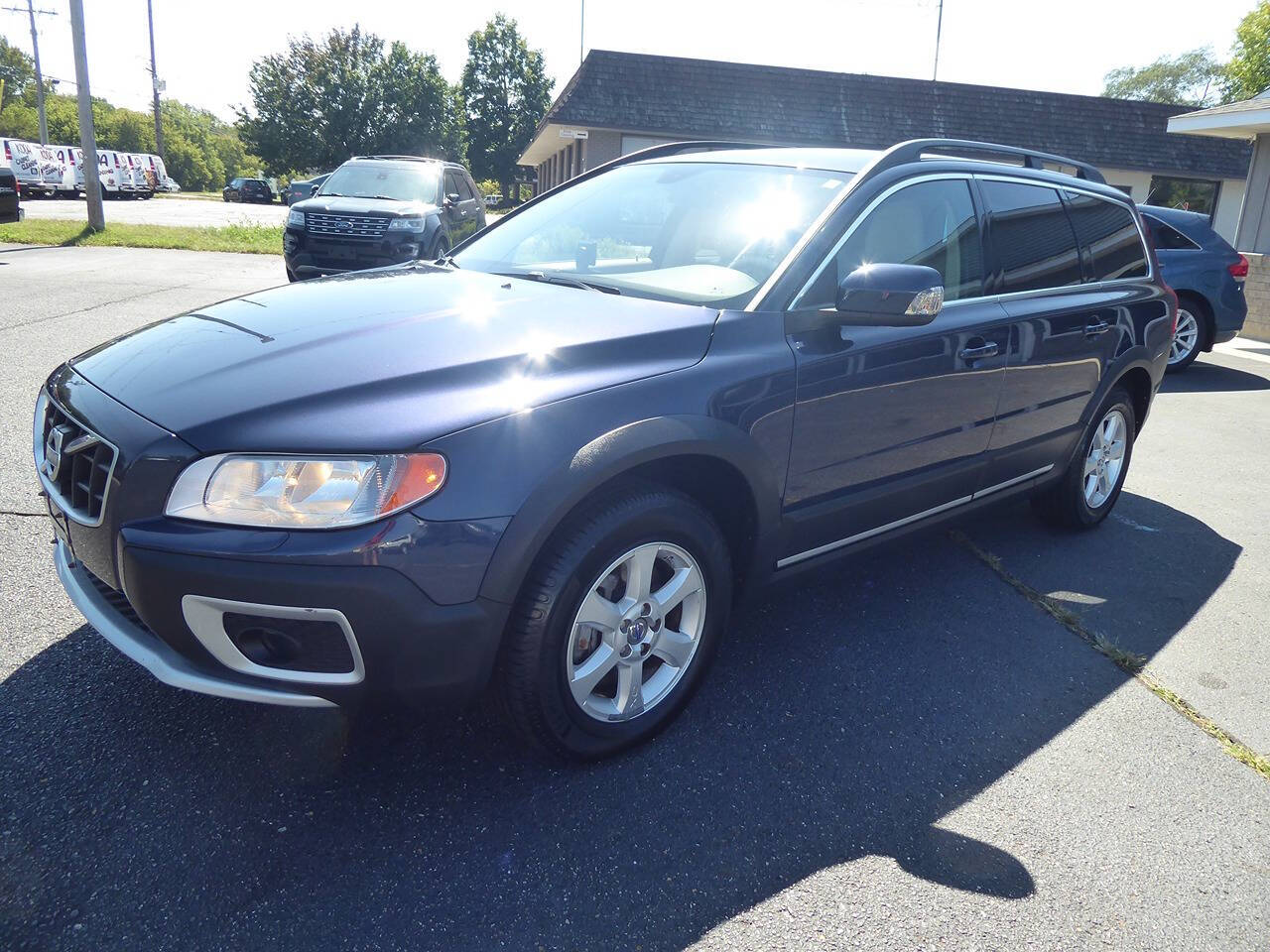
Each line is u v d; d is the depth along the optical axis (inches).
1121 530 182.7
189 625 79.6
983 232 137.8
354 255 408.2
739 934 76.9
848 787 97.2
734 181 130.7
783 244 114.9
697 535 98.4
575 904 78.8
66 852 80.3
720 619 105.5
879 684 118.3
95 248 584.4
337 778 92.6
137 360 95.7
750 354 103.0
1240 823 96.0
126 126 3218.5
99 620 89.3
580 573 88.2
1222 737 111.7
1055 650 131.0
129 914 74.4
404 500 79.0
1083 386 158.2
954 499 139.2
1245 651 134.3
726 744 103.3
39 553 135.6
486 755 98.1
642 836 87.7
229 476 78.7
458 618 81.7
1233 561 168.4
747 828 89.8
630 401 91.7
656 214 132.2
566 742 93.4
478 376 88.0
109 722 98.4
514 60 2655.0
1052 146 900.6
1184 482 217.0
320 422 80.7
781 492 108.0
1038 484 159.0
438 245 433.7
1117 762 105.4
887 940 77.2
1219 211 946.1
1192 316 350.6
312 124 2087.8
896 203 123.6
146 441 81.1
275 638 80.4
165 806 86.7
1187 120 507.5
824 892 82.4
